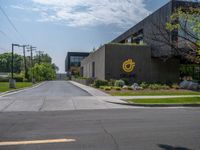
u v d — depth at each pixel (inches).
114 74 1472.7
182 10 714.8
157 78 1509.6
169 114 522.6
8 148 270.1
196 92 1046.4
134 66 1492.4
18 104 684.1
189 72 1592.0
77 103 710.5
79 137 316.8
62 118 467.8
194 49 705.0
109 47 1475.1
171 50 1255.5
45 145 281.3
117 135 327.6
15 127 380.5
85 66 2586.1
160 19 1365.7
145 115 506.3
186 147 274.5
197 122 424.8
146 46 1504.7
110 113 537.6
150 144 285.4
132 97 840.9
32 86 1761.8
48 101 741.9
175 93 999.6
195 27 678.5
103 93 1008.2
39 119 456.1
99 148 270.1
